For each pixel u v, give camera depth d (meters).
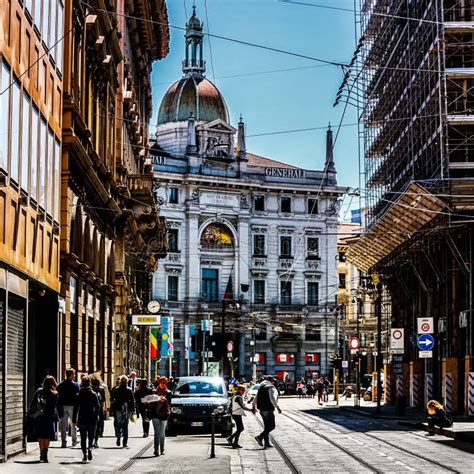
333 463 22.48
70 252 32.31
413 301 59.72
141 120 68.19
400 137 55.28
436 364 53.66
